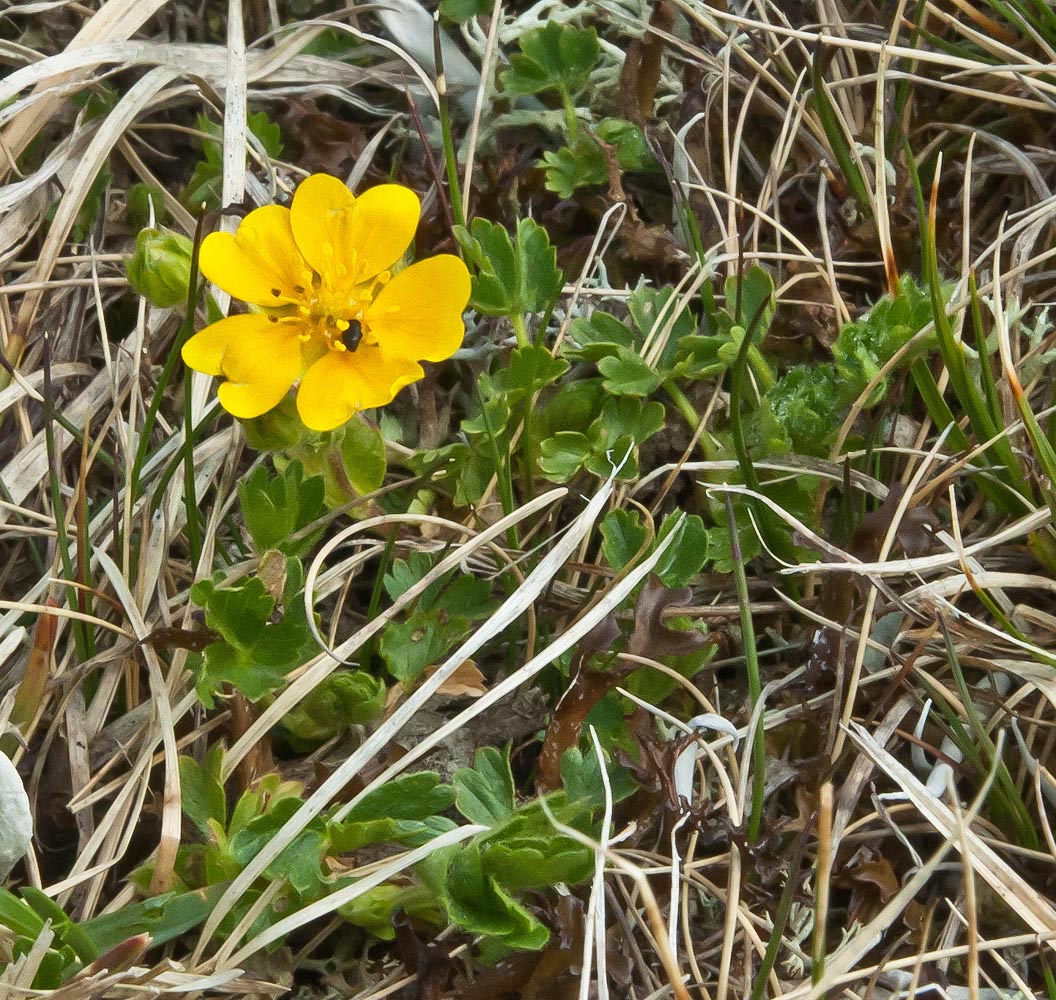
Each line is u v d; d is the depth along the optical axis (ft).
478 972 1.38
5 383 1.50
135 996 1.34
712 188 1.55
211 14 1.62
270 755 1.41
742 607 1.40
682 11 1.56
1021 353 1.52
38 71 1.51
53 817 1.41
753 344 1.48
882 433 1.48
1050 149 1.56
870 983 1.36
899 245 1.53
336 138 1.57
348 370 1.39
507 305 1.46
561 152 1.55
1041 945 1.36
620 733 1.41
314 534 1.41
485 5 1.57
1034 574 1.46
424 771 1.39
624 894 1.38
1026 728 1.43
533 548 1.45
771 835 1.38
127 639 1.43
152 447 1.49
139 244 1.42
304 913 1.35
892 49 1.51
